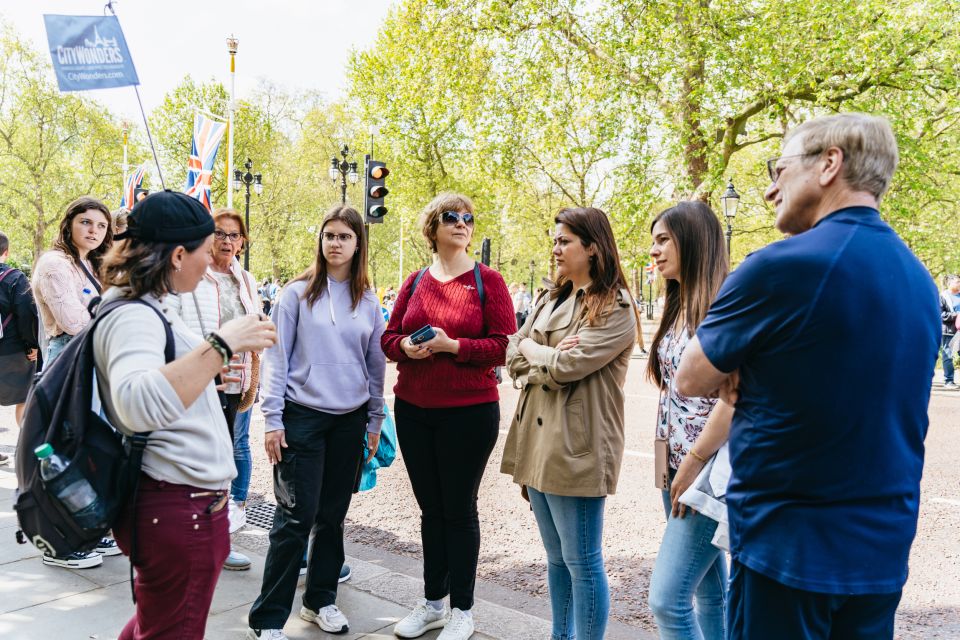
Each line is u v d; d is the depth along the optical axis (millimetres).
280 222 42406
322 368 2984
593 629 2518
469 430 2924
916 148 15148
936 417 8836
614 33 17047
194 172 13117
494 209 29484
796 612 1402
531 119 18656
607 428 2490
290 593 2867
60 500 1638
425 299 3055
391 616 3178
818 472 1379
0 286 4836
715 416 1997
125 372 1644
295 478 2881
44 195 38875
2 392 4914
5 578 3424
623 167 18000
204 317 3377
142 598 1818
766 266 1427
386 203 29703
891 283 1382
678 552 2129
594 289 2502
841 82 15320
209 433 1848
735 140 17453
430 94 19453
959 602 3500
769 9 15016
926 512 4934
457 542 2953
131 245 1791
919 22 14430
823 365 1357
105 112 40875
